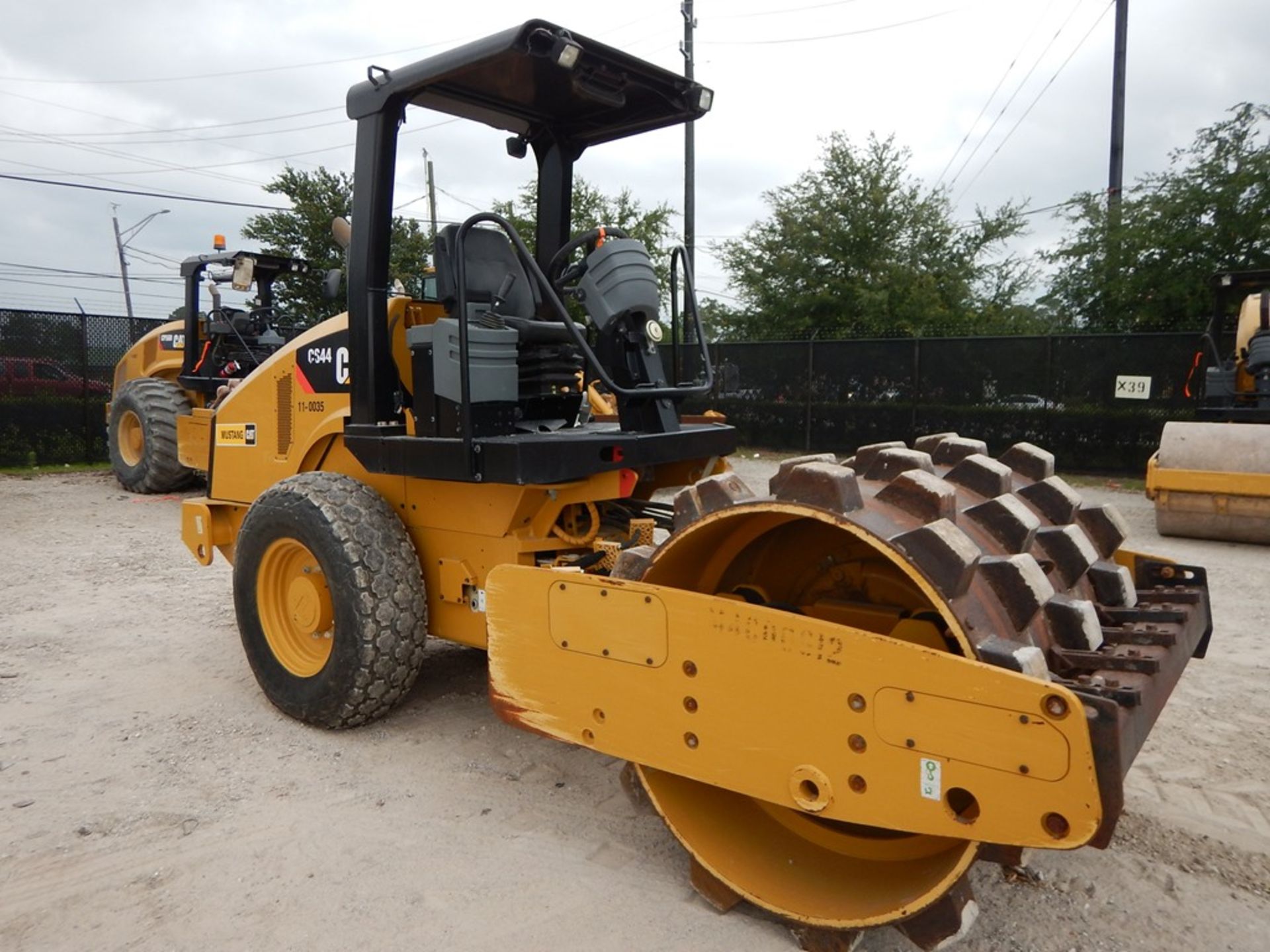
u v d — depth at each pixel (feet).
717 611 7.79
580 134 14.26
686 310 15.02
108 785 11.12
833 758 7.25
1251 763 11.76
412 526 12.73
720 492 8.10
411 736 12.53
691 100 12.96
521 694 9.32
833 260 74.84
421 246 62.69
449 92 12.58
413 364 12.00
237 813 10.44
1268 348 29.01
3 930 8.38
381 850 9.69
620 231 12.25
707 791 9.04
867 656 7.01
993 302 76.23
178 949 8.11
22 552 24.39
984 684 6.47
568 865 9.41
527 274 13.73
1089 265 60.85
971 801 6.87
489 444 10.62
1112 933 8.31
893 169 76.23
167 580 21.42
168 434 33.78
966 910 7.13
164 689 14.32
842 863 8.47
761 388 52.95
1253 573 22.53
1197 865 9.43
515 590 9.27
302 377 13.83
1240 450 25.59
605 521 13.01
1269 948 8.12
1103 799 6.09
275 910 8.64
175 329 35.83
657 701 8.25
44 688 14.34
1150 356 41.86
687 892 8.93
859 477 8.98
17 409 42.96
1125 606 9.02
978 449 10.66
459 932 8.31
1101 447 43.21
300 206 61.05
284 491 12.37
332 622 12.32
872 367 49.34
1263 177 54.54
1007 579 7.23
